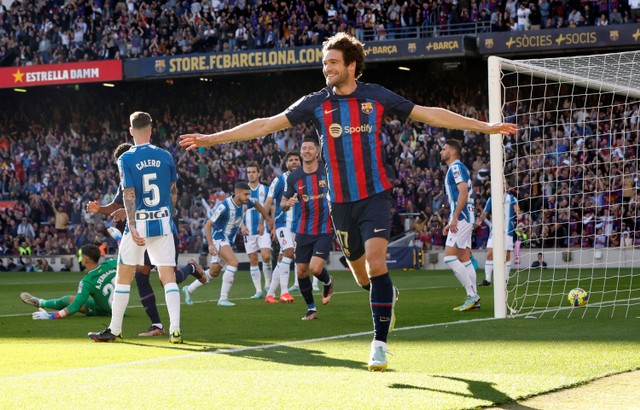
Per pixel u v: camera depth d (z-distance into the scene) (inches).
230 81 1393.9
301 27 1273.4
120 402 202.1
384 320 249.1
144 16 1336.1
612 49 1107.3
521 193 1124.5
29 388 223.3
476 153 1184.8
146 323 432.5
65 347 330.3
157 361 284.4
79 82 1304.1
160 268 347.6
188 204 1254.3
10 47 1379.2
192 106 1403.8
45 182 1350.9
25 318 466.0
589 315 430.9
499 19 1176.2
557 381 228.4
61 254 1256.2
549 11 1157.7
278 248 1087.0
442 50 1143.6
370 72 1328.7
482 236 1095.6
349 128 248.1
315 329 388.2
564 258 1019.9
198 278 510.3
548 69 478.0
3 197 1358.3
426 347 306.3
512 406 199.6
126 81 1320.1
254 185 628.1
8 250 1286.9
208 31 1310.3
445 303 530.3
